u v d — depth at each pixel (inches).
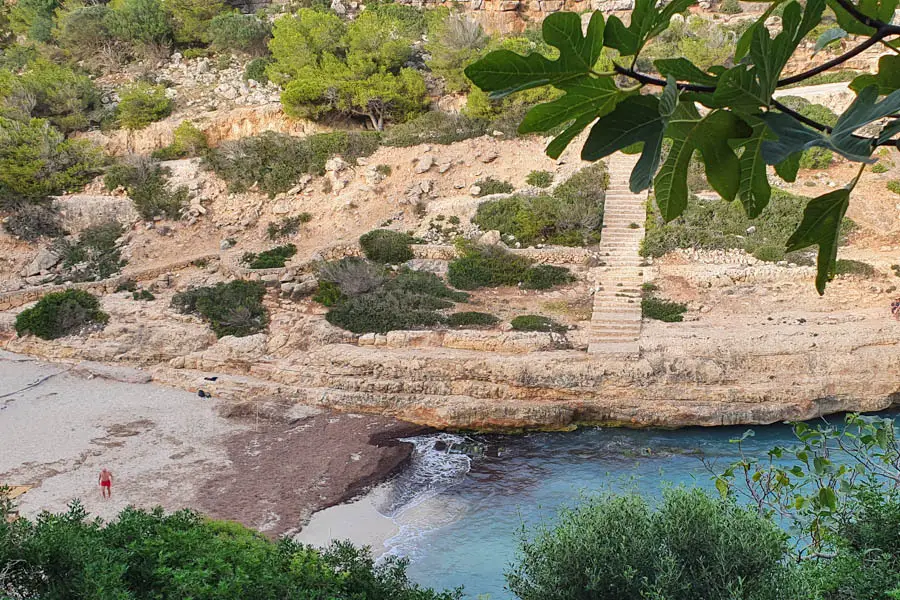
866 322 1438.2
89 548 433.1
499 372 1355.8
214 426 1299.2
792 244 87.9
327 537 991.6
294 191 1985.7
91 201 1982.0
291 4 2780.5
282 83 2317.9
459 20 2245.3
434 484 1141.7
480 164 2022.6
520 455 1235.2
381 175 1996.8
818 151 1927.9
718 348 1360.7
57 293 1648.6
